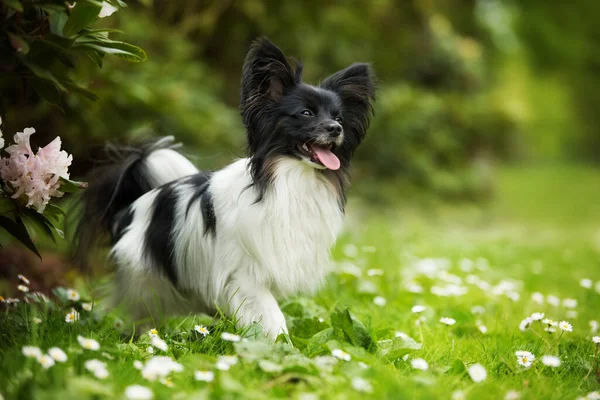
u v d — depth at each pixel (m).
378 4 15.80
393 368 3.72
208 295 4.51
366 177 15.51
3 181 3.67
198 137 9.33
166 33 10.88
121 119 8.19
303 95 4.38
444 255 8.84
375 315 5.25
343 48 15.16
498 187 19.84
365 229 10.32
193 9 12.05
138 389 2.89
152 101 8.39
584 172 27.59
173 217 4.63
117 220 5.07
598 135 35.47
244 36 13.55
